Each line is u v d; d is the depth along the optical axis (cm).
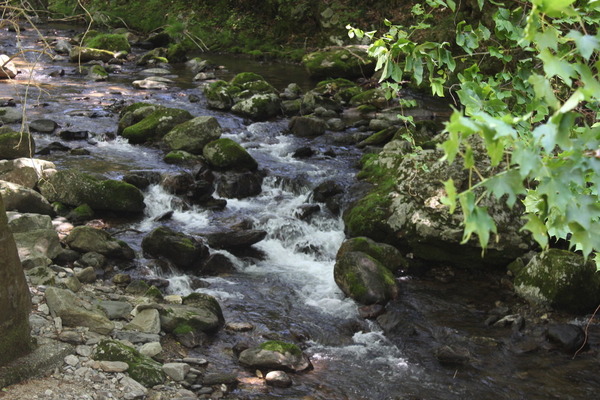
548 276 648
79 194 775
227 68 1783
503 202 730
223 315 602
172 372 485
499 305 654
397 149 942
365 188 841
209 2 2242
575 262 640
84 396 428
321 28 2012
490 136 201
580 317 629
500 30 408
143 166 920
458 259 727
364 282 654
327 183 866
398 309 642
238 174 898
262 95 1272
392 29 447
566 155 228
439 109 1348
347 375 527
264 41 2094
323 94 1428
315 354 557
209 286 662
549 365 553
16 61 1677
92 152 973
